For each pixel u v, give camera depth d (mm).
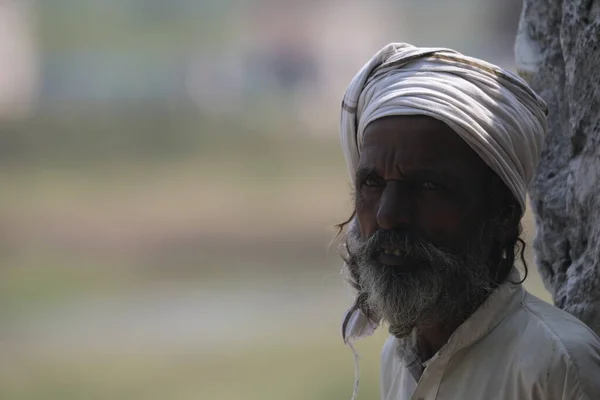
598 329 5082
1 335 24438
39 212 39562
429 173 4328
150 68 72250
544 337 4262
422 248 4355
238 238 34719
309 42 76375
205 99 69562
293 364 21844
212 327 25203
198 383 20547
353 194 5012
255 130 61469
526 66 5914
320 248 33250
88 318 25984
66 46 74562
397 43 4738
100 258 32250
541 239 5820
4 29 73562
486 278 4473
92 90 70250
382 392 5391
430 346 4809
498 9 74688
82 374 21500
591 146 5156
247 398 19469
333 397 19312
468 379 4418
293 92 73000
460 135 4293
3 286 29016
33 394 20156
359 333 5137
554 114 5715
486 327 4410
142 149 54844
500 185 4500
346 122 4879
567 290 5359
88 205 40656
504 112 4391
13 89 69188
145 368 21906
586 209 5238
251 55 75000
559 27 5625
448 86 4355
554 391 4156
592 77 5098
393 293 4406
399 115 4383
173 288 28859
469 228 4418
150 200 41781
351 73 76188
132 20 78500
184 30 77625
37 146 54844
